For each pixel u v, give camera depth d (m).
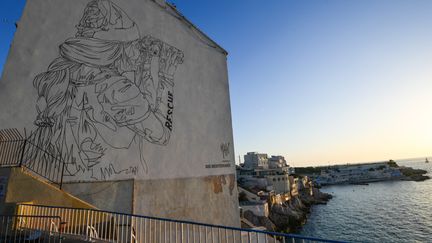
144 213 12.32
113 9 13.37
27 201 7.93
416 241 54.88
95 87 11.84
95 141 11.32
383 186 150.12
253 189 73.19
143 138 13.25
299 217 74.19
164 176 13.85
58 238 7.19
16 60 9.82
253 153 119.56
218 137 18.42
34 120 9.88
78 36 11.79
